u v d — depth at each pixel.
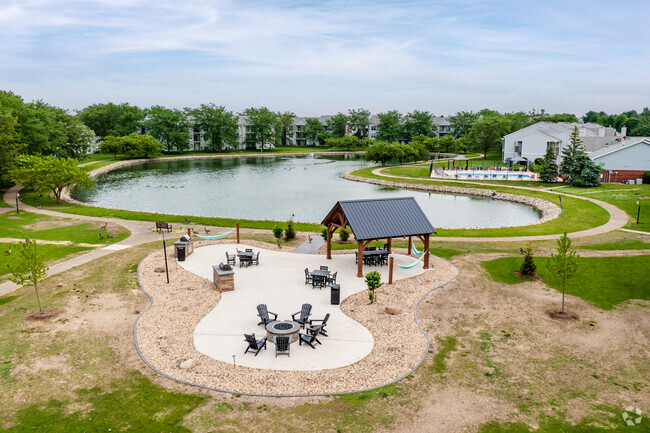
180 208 55.81
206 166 111.81
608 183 67.19
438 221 48.50
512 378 15.51
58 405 13.73
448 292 23.52
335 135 185.62
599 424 13.04
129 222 41.59
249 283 24.56
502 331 19.12
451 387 14.92
